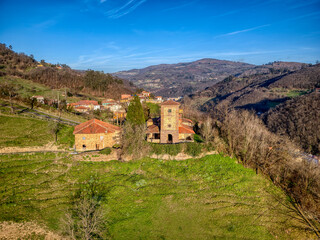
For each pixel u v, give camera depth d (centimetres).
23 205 3762
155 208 4103
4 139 5600
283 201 4653
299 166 5256
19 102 9175
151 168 5388
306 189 4912
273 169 5500
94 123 6216
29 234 3228
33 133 6225
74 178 4662
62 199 4012
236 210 4225
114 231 3469
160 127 6450
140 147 5750
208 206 4256
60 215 3644
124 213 3897
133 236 3422
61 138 6275
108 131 6031
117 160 5541
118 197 4297
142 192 4531
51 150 5575
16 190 4069
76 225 3438
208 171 5422
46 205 3838
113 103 13938
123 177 4956
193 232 3634
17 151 5253
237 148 6150
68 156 5334
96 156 5388
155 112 10906
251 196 4688
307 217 4262
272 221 4047
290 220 4134
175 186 4794
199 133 7725
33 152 5259
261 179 5291
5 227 3291
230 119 7462
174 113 6306
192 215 4012
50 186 4328
